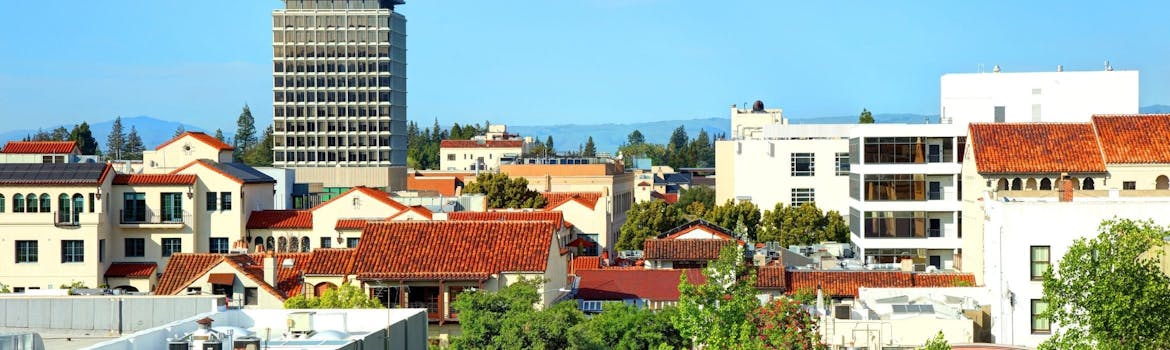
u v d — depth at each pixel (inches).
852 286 4726.9
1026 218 3636.8
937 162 6697.8
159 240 6013.8
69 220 5767.7
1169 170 5413.4
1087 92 7209.6
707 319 3422.7
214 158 7849.4
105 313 2551.7
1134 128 5585.6
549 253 4407.0
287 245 6141.7
